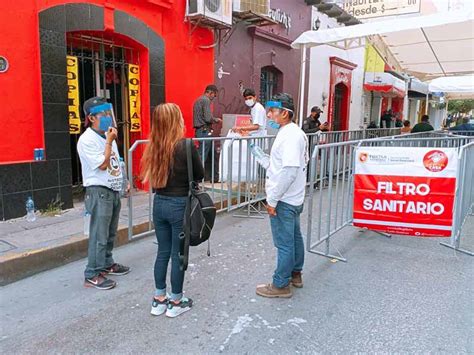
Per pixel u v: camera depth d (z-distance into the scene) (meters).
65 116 5.66
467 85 14.92
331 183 4.68
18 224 5.05
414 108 26.27
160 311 3.37
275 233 3.69
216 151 7.55
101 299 3.64
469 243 5.26
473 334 3.12
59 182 5.68
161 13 7.06
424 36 9.91
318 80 12.59
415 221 4.62
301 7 11.27
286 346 2.94
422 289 3.91
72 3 5.59
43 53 5.30
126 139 7.03
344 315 3.40
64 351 2.85
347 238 5.50
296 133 3.51
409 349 2.92
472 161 5.77
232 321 3.29
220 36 8.45
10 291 3.78
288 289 3.73
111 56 6.73
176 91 7.56
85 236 4.65
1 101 4.99
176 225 3.25
